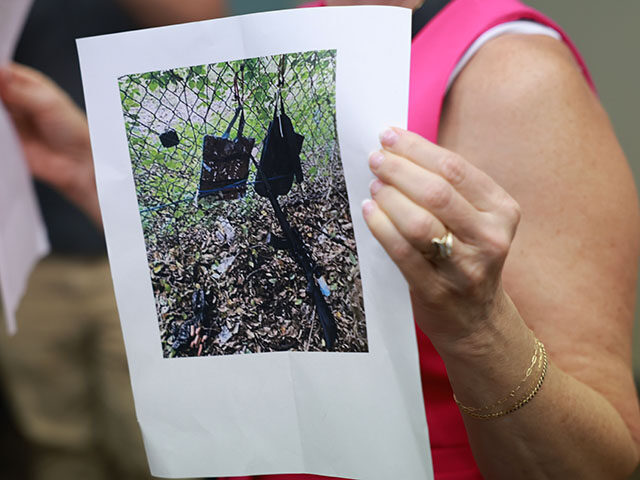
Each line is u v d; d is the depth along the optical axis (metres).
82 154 1.36
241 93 0.63
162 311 0.68
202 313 0.68
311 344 0.66
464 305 0.58
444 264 0.56
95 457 1.78
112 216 0.67
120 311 0.69
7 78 1.26
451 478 0.81
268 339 0.67
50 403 1.77
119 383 1.73
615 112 2.40
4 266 1.02
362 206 0.57
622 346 0.70
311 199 0.63
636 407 0.71
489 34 0.72
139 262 0.68
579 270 0.68
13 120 1.26
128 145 0.66
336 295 0.64
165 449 0.70
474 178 0.56
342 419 0.65
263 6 1.97
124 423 1.74
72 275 1.71
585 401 0.65
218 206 0.66
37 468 1.78
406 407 0.63
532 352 0.63
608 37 2.37
